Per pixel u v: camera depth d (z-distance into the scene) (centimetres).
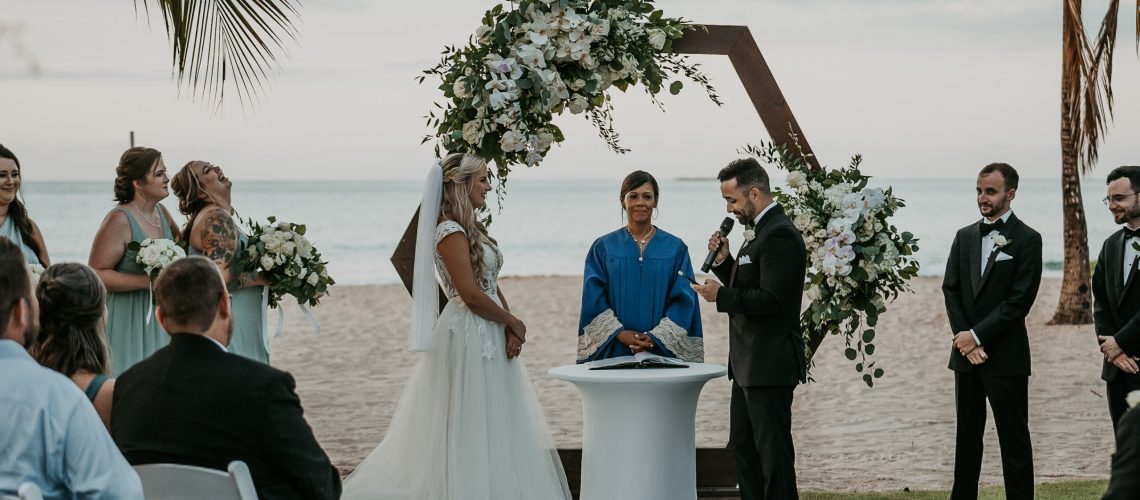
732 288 442
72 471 234
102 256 460
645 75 510
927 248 3622
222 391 264
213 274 274
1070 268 1472
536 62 486
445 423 475
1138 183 464
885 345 1321
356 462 688
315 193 5569
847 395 967
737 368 455
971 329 466
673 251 527
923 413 869
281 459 265
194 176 482
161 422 264
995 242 462
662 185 5856
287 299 1978
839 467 660
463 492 467
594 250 534
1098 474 621
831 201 474
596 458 470
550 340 1450
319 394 995
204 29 540
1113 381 468
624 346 518
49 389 235
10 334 241
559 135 507
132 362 466
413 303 478
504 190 503
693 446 481
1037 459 669
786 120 512
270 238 475
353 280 2847
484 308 475
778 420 443
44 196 4800
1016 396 461
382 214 4950
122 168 471
